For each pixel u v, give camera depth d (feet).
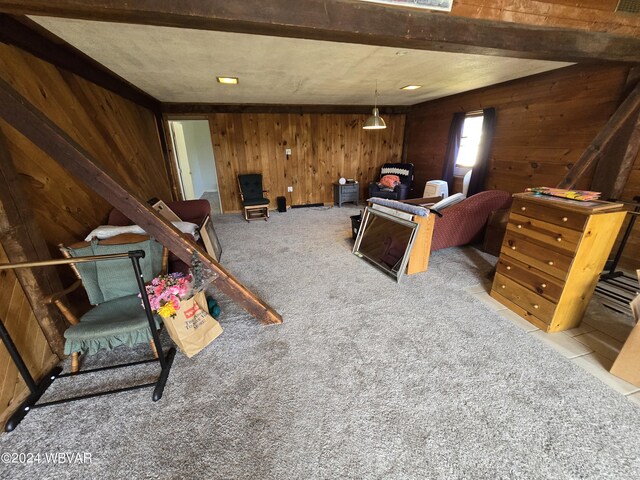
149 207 5.55
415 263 9.52
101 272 6.11
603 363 5.67
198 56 8.46
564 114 10.96
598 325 6.84
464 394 5.04
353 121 20.22
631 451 4.09
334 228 15.28
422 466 3.94
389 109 20.48
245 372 5.63
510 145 13.38
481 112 14.74
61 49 7.51
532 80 11.91
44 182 6.63
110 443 4.33
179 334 5.82
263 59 8.89
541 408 4.75
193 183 25.91
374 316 7.37
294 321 7.23
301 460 4.06
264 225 16.08
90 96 9.11
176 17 4.55
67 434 4.47
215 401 5.01
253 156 18.85
